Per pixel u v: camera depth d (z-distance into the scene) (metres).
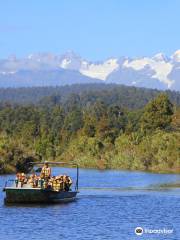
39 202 103.19
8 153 184.00
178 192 130.25
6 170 181.88
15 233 77.44
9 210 95.31
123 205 105.12
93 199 113.44
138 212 96.50
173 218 90.75
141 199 114.75
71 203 106.31
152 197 118.69
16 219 87.75
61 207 100.44
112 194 124.25
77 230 79.69
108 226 83.00
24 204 102.44
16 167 185.62
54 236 75.75
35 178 104.94
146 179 174.25
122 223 85.62
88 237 75.31
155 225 84.44
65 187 110.19
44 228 80.88
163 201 111.75
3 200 107.00
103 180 168.38
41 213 93.25
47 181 106.75
